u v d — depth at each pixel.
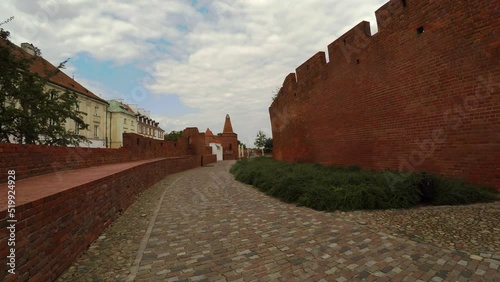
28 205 2.67
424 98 7.74
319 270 3.46
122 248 4.42
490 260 3.44
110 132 45.41
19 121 13.73
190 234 5.11
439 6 7.25
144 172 11.18
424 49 7.71
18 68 14.04
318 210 6.53
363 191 6.47
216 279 3.30
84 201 4.30
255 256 3.97
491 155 6.20
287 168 11.38
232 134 67.88
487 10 6.25
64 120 15.97
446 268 3.34
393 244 4.16
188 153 34.47
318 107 13.41
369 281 3.15
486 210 5.35
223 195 9.55
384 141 9.21
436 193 6.24
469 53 6.61
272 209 6.94
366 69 10.04
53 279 3.21
